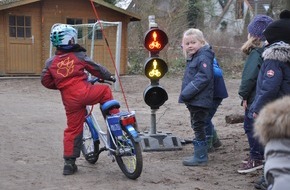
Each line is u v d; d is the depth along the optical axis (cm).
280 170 227
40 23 1908
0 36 1847
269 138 233
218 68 658
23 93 1470
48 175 574
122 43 2033
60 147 721
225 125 928
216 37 2814
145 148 699
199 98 601
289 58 473
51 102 1262
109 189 521
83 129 607
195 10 3297
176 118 1022
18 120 955
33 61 1911
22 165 618
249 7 3859
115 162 634
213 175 579
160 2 2803
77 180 554
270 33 486
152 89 703
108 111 568
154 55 701
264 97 475
